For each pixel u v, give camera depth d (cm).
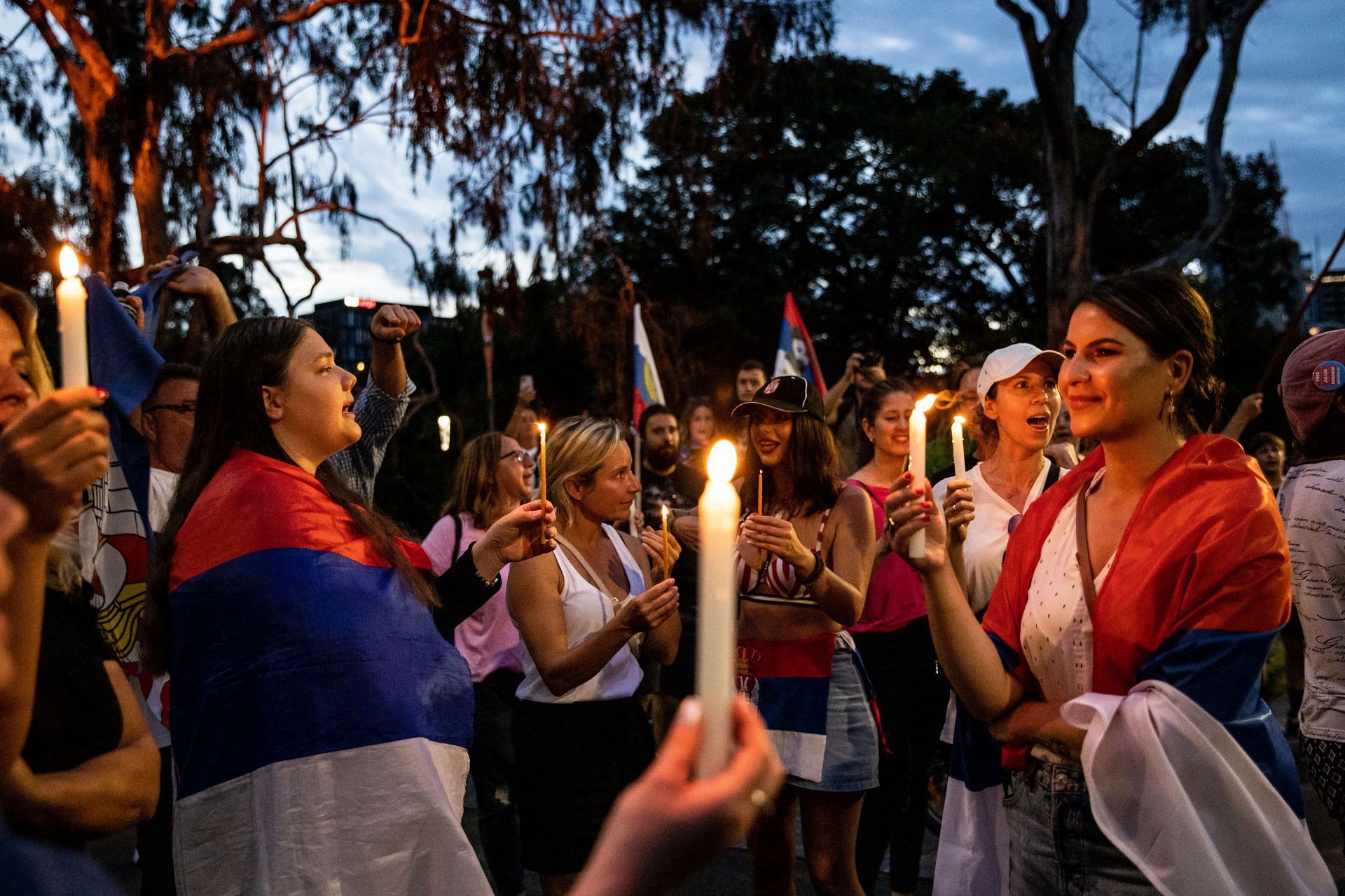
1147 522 204
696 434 737
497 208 1486
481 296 1511
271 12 1485
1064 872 208
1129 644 200
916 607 412
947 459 810
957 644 215
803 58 1606
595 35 1500
